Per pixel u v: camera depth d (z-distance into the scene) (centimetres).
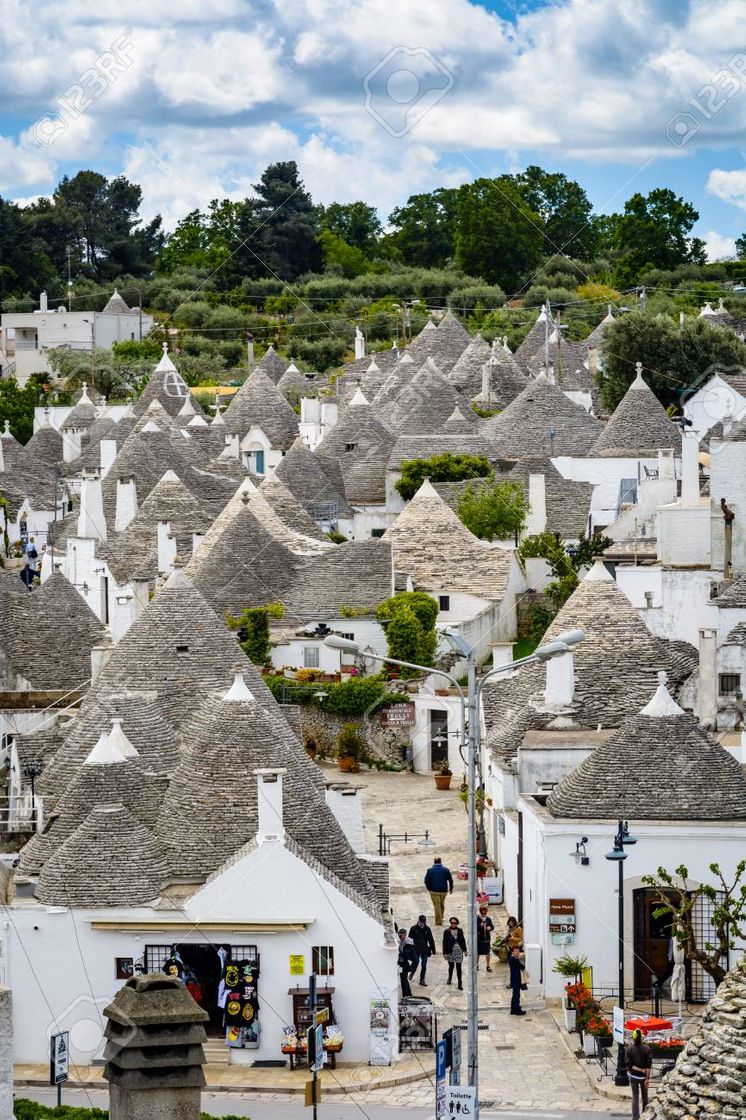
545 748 7025
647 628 7894
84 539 11438
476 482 12612
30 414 18838
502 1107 5038
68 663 8969
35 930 5722
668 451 11562
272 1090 5369
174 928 5697
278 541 10875
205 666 6988
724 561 9619
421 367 16762
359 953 5659
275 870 5681
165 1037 3494
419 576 11000
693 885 5966
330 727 9488
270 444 15575
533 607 11019
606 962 5984
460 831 8019
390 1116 5084
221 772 6041
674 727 6162
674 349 15850
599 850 5981
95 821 5884
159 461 13038
